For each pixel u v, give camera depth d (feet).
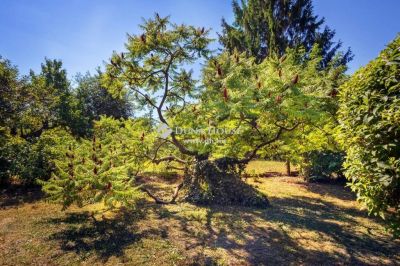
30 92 47.39
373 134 14.66
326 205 31.83
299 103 25.45
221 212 27.53
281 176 51.21
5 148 36.06
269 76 26.76
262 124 32.35
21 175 34.37
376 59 15.94
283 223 24.71
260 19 71.26
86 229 22.11
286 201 33.35
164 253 18.06
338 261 17.61
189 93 35.37
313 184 43.83
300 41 67.05
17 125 46.68
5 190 34.50
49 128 55.31
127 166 26.61
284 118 27.66
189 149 35.58
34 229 21.80
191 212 27.25
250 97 24.85
